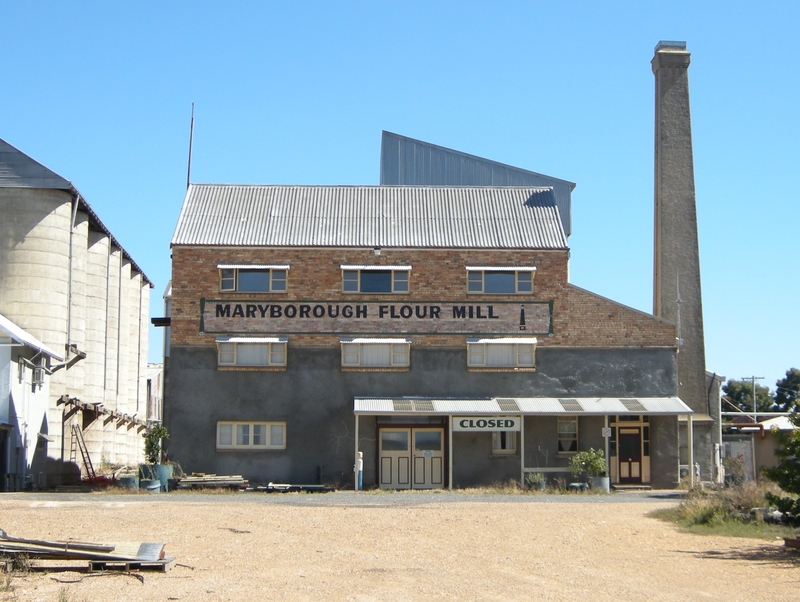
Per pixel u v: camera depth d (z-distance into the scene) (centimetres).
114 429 5741
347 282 3972
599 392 3950
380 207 4203
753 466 4484
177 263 3931
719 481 3897
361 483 3712
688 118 4631
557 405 3862
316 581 1659
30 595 1455
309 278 3950
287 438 3856
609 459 3866
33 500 2898
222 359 3894
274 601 1497
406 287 3981
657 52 4694
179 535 2102
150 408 7500
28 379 3966
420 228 4088
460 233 4069
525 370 3947
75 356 4497
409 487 3847
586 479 3791
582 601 1567
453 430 3781
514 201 4294
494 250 4000
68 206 4388
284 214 4134
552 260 4019
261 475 3838
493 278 4003
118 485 3769
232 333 3903
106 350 5584
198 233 3988
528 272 4006
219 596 1516
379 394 3909
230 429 3862
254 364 3894
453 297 3972
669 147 4606
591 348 3975
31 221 4259
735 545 2147
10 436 3706
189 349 3891
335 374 3906
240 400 3872
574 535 2267
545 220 4172
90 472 4678
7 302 4212
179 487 3591
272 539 2105
